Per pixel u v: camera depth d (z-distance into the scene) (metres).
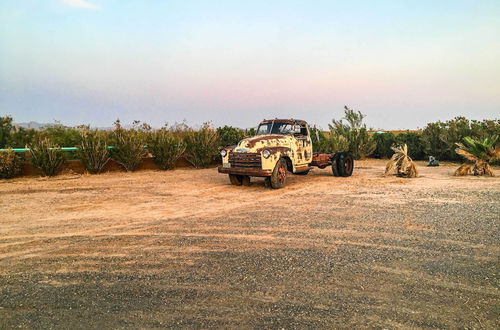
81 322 3.06
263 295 3.51
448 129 18.41
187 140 16.06
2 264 4.45
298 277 3.92
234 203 8.16
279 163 9.98
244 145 10.12
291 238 5.34
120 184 11.15
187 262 4.41
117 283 3.83
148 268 4.24
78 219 6.71
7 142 14.27
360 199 8.33
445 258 4.45
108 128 15.22
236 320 3.04
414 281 3.80
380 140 21.30
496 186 9.92
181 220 6.57
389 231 5.65
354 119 21.70
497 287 3.62
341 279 3.86
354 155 20.36
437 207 7.30
